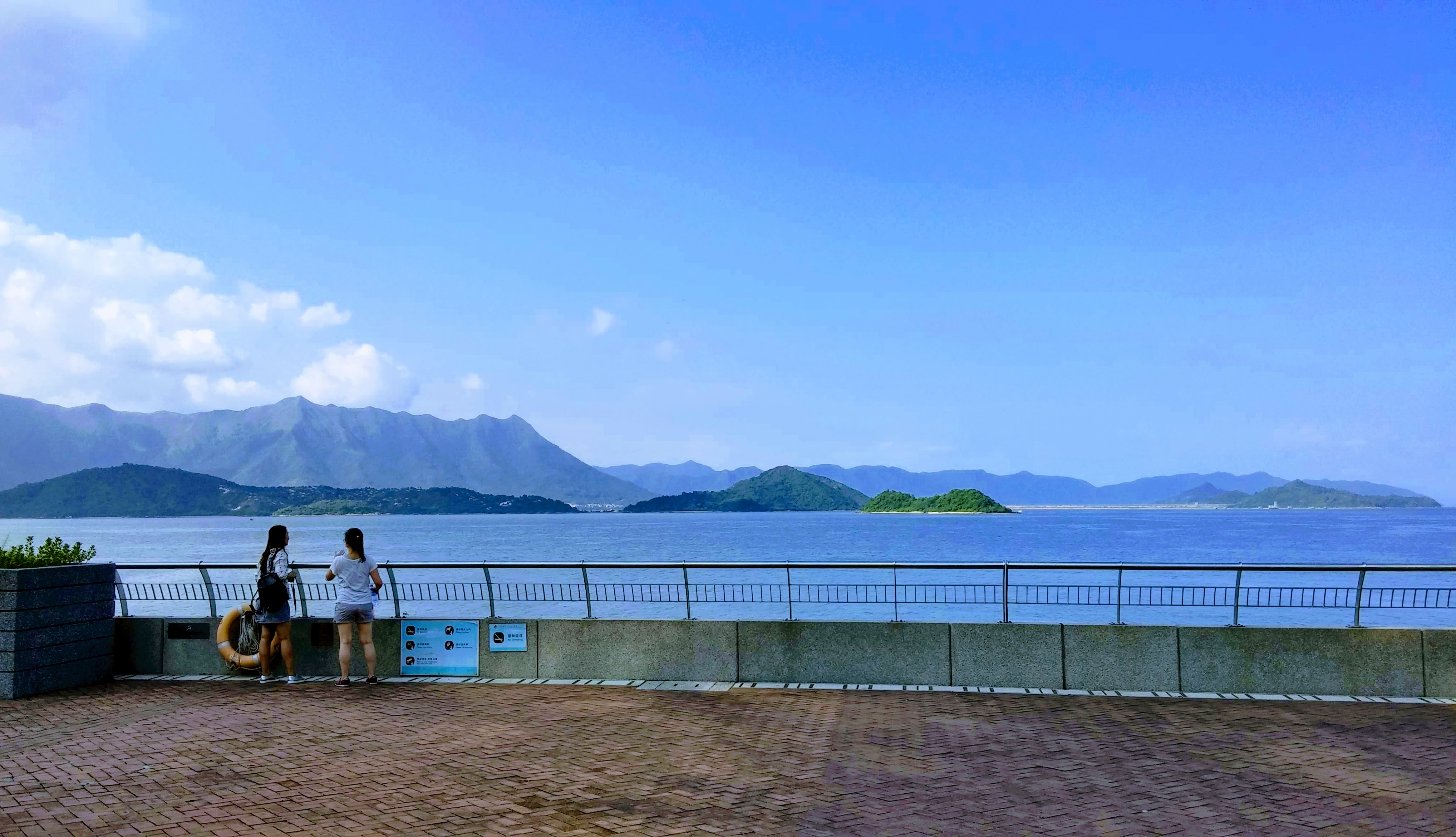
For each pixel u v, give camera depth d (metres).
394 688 12.18
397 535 186.25
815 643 12.35
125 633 13.48
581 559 93.31
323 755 8.62
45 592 11.98
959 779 7.75
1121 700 11.00
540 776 7.89
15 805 7.12
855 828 6.56
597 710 10.62
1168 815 6.82
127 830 6.54
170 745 9.06
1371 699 11.02
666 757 8.52
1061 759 8.38
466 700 11.30
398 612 13.36
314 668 13.27
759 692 11.69
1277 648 11.43
